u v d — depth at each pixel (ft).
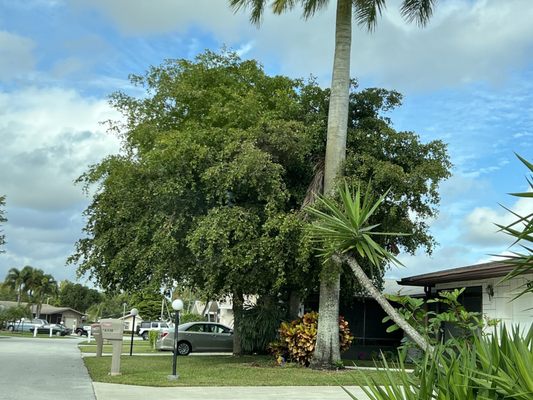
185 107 66.44
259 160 54.19
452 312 19.11
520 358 10.86
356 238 16.70
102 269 69.56
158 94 65.46
